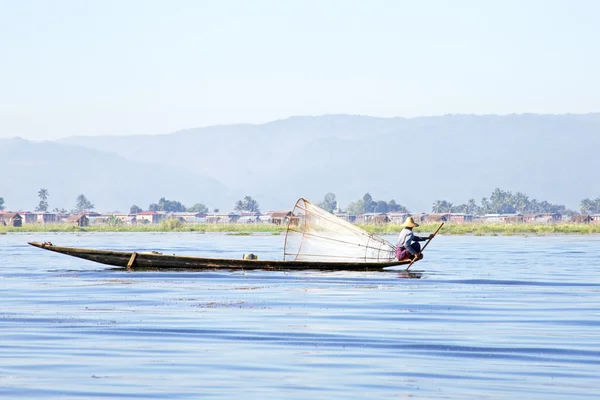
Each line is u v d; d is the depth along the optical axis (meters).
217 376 41.84
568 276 96.19
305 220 107.19
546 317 61.28
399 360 45.66
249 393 38.50
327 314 62.78
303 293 77.44
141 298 73.06
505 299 72.62
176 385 39.94
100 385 39.88
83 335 53.16
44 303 69.38
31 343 50.34
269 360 45.62
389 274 98.88
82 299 72.31
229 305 68.06
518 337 52.56
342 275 96.81
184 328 55.84
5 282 88.62
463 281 89.75
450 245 194.38
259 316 61.59
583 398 37.56
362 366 44.19
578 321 59.28
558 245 193.50
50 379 41.06
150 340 51.41
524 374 42.31
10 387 39.44
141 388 39.31
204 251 158.75
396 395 38.16
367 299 72.56
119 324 57.47
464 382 40.62
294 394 38.31
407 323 58.28
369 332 54.41
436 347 49.25
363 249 106.50
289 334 53.56
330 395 38.12
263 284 86.56
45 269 106.88
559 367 43.94
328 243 106.94
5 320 59.22
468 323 58.38
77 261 124.38
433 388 39.44
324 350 48.38
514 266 113.31
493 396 37.94
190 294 76.56
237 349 48.66
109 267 109.44
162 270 103.75
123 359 45.75
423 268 108.88
